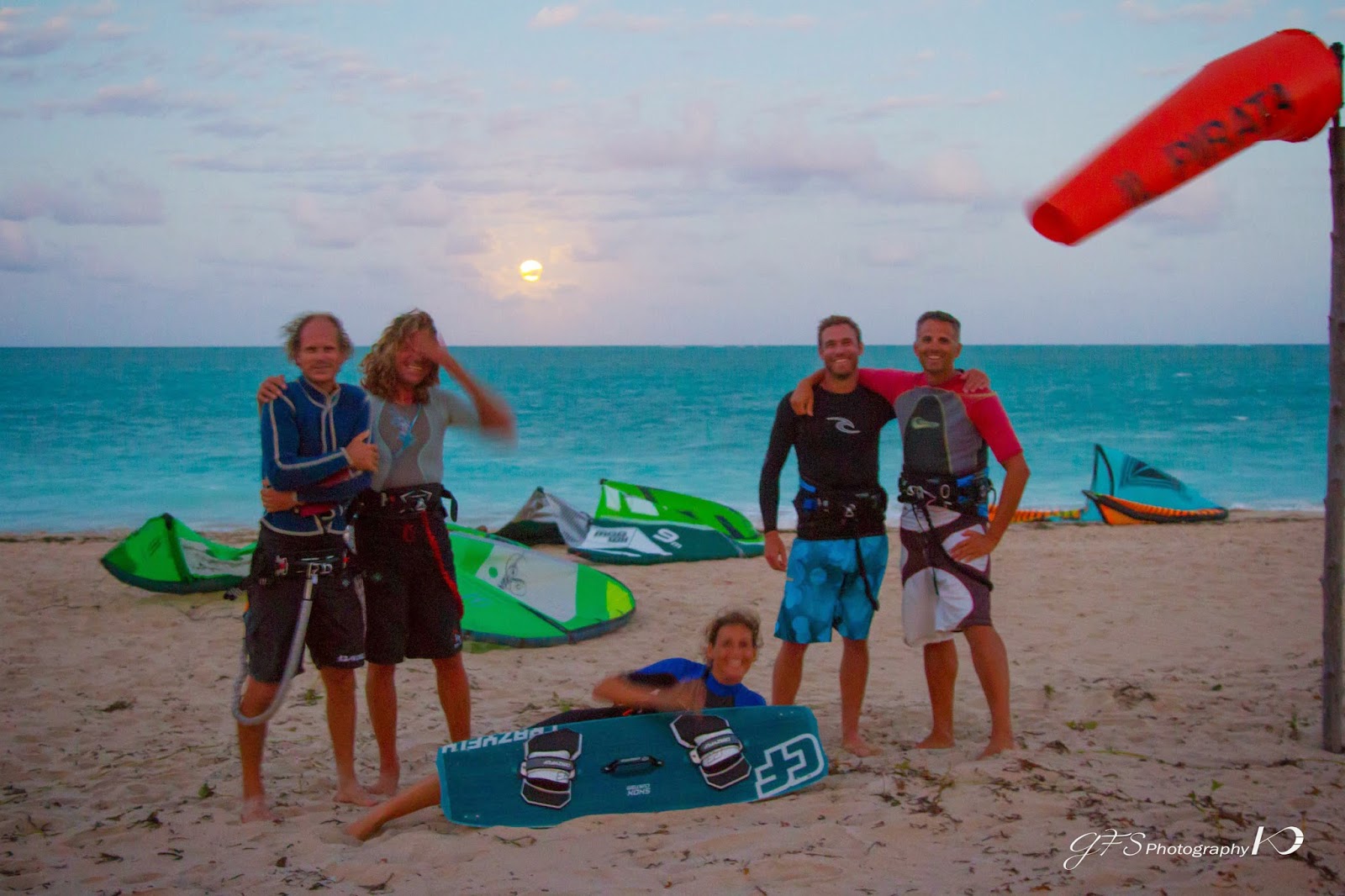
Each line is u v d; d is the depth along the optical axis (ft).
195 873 11.05
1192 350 609.83
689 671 13.66
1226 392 166.61
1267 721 16.62
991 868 10.52
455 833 12.28
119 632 24.76
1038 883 10.15
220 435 95.04
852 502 15.05
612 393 169.27
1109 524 44.47
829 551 15.15
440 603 14.21
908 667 21.67
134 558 28.35
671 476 73.61
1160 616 26.18
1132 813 11.86
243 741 13.07
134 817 13.10
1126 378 216.13
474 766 12.76
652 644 24.20
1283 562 33.58
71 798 13.97
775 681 15.74
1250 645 22.99
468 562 25.81
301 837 12.15
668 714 13.38
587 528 37.42
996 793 12.42
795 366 321.73
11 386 178.91
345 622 13.03
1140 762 13.99
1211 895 9.83
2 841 12.32
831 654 22.97
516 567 26.21
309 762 15.48
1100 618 26.11
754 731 13.35
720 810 12.54
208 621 25.82
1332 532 14.73
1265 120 9.64
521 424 113.60
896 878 10.37
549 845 11.56
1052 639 24.00
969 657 22.31
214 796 13.99
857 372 15.38
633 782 12.82
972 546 14.58
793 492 66.28
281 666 12.72
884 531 15.35
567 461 81.66
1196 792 12.69
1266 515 50.80
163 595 28.53
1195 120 9.31
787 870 10.57
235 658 22.45
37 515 54.95
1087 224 9.07
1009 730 14.57
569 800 12.59
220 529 50.42
